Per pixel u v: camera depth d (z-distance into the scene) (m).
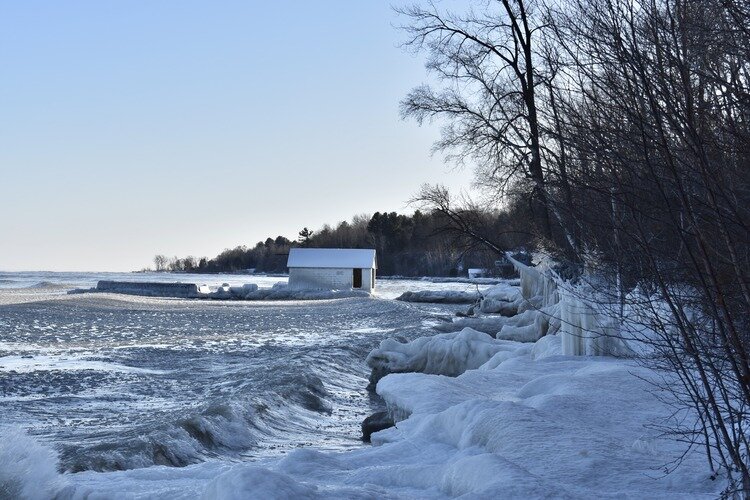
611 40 7.19
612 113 7.32
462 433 11.27
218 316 63.56
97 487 8.75
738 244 6.96
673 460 9.48
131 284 110.00
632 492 8.27
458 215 28.92
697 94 6.79
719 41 6.60
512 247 28.20
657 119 6.60
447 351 25.75
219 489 6.71
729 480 8.00
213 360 33.94
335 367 29.64
